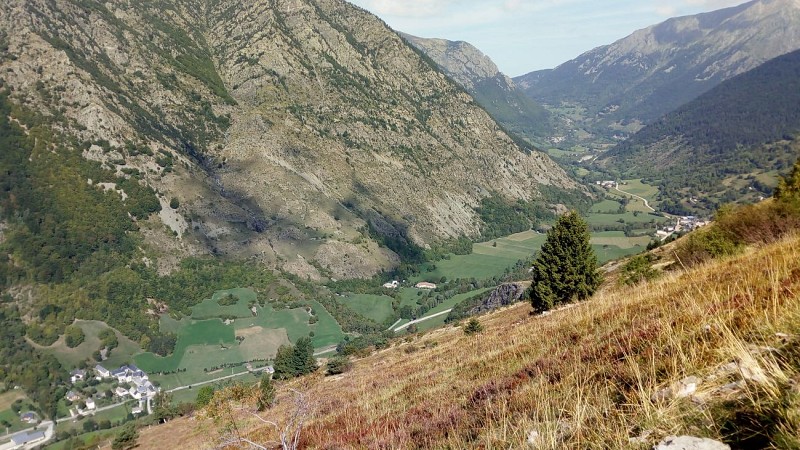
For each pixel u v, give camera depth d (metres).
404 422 9.94
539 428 5.36
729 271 12.12
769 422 3.33
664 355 6.09
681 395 4.52
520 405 7.05
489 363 13.90
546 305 37.25
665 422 4.12
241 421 21.38
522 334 18.03
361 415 13.02
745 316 6.12
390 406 13.33
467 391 11.01
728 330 5.32
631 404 4.64
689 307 8.29
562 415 5.70
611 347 7.93
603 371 6.71
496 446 5.70
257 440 13.88
